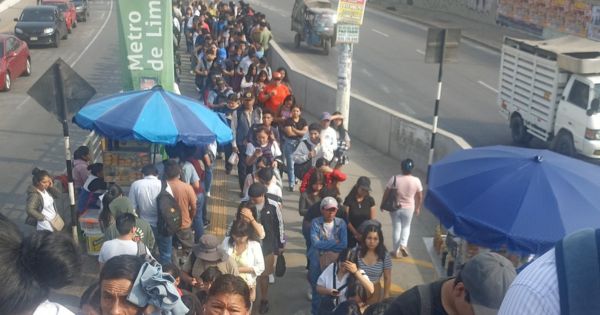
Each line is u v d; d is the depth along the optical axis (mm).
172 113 9781
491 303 2580
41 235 1715
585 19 31391
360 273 6688
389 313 2781
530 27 36875
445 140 13930
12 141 16219
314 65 27875
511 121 17859
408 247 10867
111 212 8250
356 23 15047
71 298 8625
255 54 18391
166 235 8672
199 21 25391
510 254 6922
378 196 13250
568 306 1550
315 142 12055
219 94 14289
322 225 8000
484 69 28375
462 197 6598
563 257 1622
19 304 1633
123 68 12914
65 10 35062
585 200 6277
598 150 14805
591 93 14812
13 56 22391
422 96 23172
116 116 9562
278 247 8477
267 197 8500
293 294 9180
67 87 9391
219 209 12211
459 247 9047
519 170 6621
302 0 31156
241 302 4289
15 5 48250
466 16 44344
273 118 13344
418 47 33125
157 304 2625
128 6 12594
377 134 16094
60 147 15953
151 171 8891
